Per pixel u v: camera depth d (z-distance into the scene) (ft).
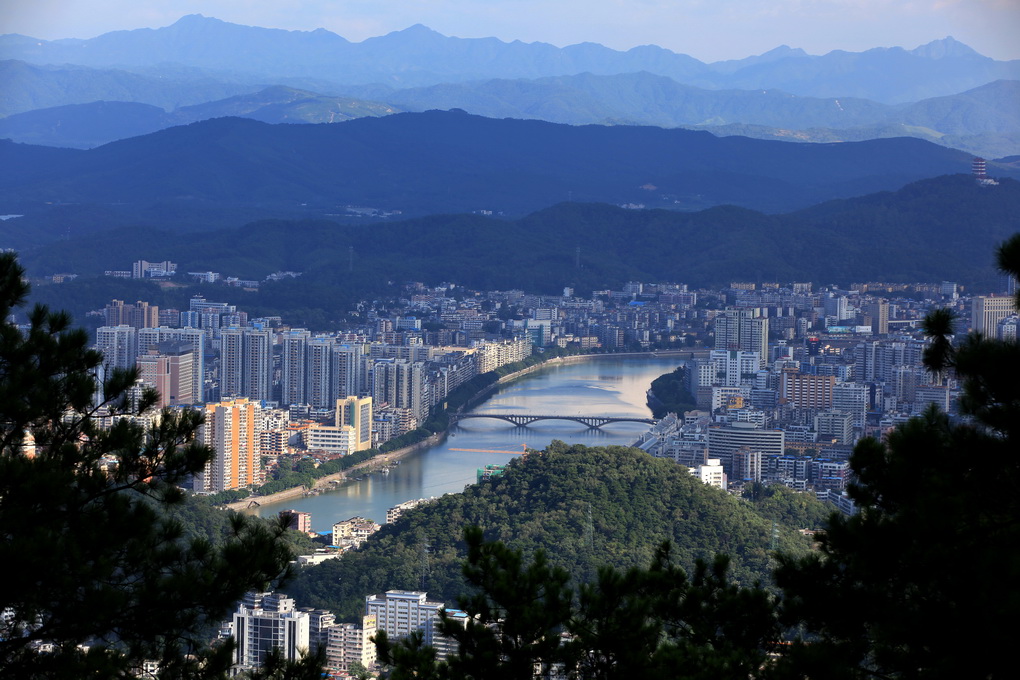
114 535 346.95
